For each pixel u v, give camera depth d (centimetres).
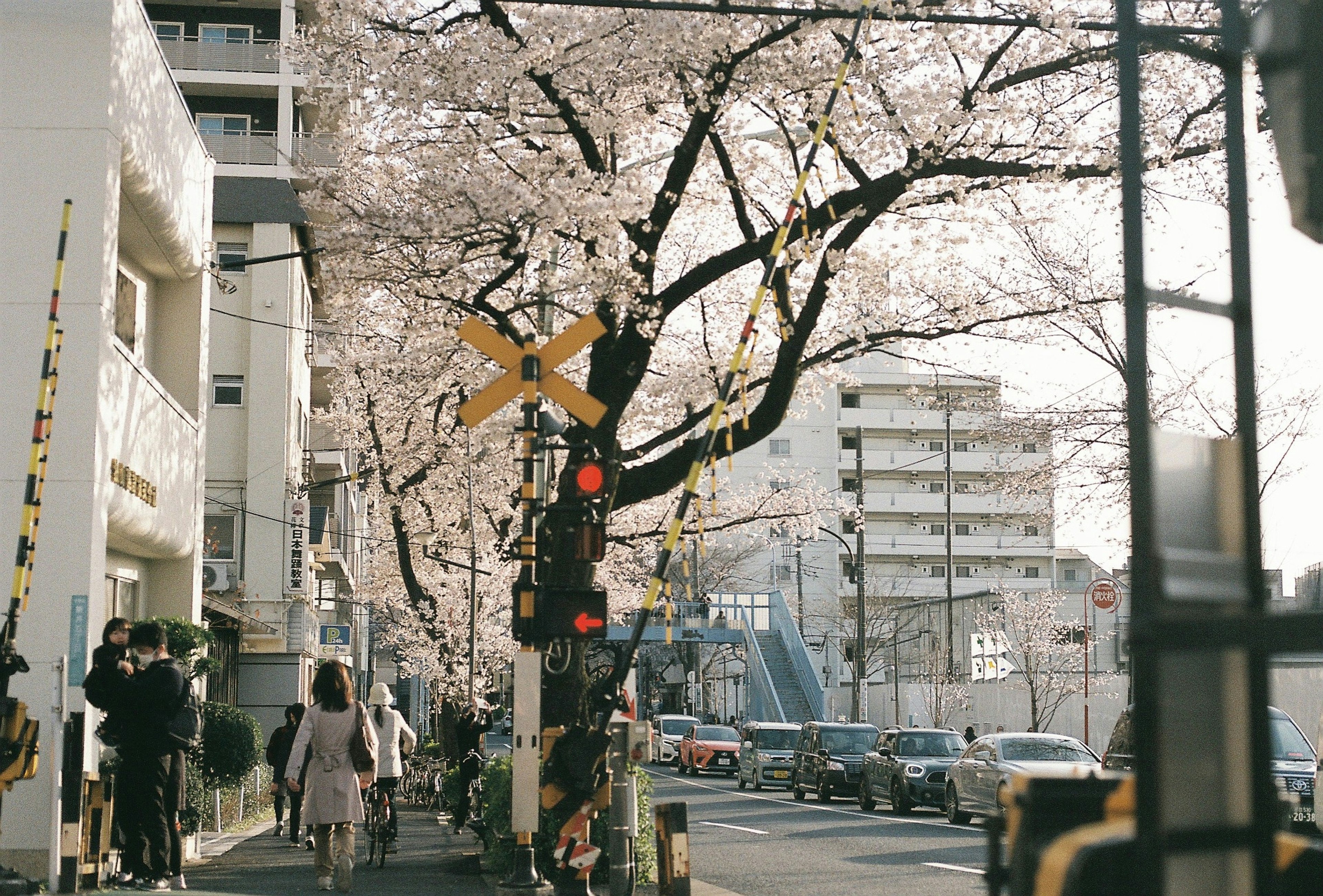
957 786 2339
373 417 2683
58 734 1088
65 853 1077
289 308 3716
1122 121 326
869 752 2978
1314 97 306
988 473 2844
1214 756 305
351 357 2569
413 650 3638
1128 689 3381
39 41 1356
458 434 2577
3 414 1295
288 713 2019
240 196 3744
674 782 4212
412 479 2691
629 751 1083
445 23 1456
